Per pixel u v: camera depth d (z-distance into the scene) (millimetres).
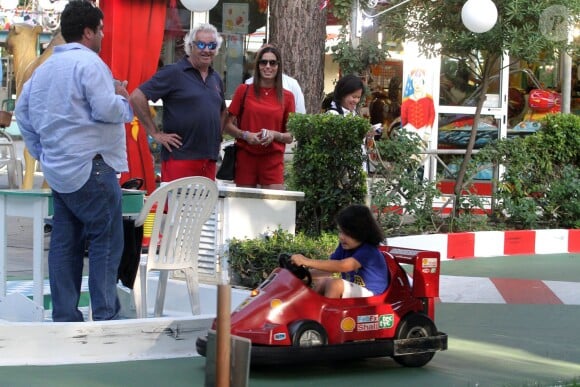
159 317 7379
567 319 8406
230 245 8742
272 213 9242
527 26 11758
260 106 9648
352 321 6352
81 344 6574
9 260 10312
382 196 11492
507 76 16203
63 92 6602
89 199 6684
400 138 11680
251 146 9648
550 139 12883
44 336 6500
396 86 15953
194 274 7516
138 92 8773
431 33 12328
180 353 6852
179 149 8891
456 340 7555
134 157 12570
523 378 6395
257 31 15031
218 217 9031
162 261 7383
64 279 6914
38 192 7277
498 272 10703
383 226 11656
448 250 11586
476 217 12266
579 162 13195
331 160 10109
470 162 12391
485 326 8086
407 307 6617
